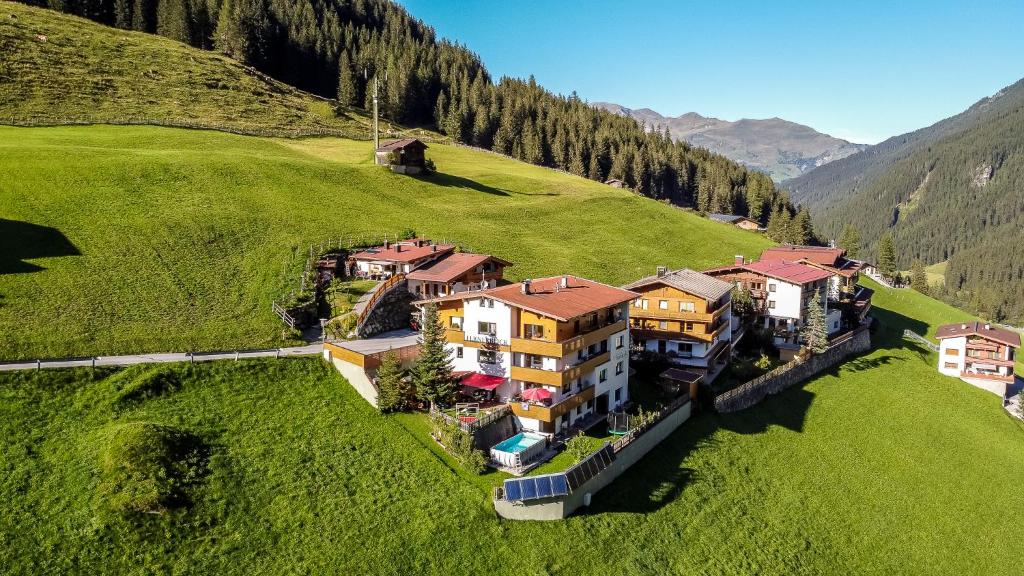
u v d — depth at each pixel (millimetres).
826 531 51719
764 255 115625
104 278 66438
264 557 37906
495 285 80500
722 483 53938
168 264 71938
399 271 77875
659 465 53938
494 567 40031
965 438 71875
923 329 117438
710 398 64000
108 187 87625
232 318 64062
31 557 35438
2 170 85875
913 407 76625
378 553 39094
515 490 43000
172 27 195375
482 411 52406
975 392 88312
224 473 42906
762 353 82125
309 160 125438
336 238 86750
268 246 80688
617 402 62312
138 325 59875
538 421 52000
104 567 35750
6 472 40250
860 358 90375
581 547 42875
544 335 53594
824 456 62312
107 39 169000
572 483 44875
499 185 147625
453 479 45344
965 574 50719
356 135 167500
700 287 73875
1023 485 65000
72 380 49062
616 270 105062
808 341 82562
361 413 51500
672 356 72250
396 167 130000
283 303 67438
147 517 38500
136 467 40594
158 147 116375
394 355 54125
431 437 49719
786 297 88562
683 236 137625
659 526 46969
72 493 39344
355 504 42250
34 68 138000
